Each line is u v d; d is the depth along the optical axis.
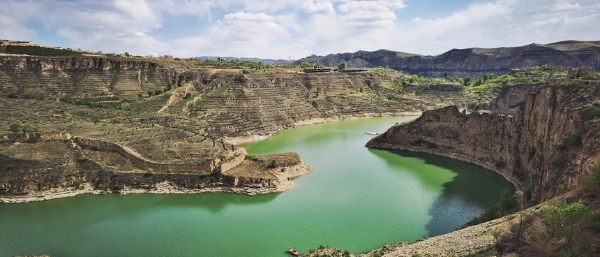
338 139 163.38
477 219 71.19
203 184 94.56
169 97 185.00
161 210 82.81
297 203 86.25
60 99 169.00
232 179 95.44
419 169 114.44
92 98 177.25
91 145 105.75
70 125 123.50
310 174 109.06
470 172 111.19
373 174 109.19
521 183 94.81
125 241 68.56
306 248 65.56
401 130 142.75
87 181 94.00
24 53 195.12
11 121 121.44
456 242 49.41
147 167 99.00
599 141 56.03
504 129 114.00
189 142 117.06
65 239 69.50
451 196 90.19
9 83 173.62
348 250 64.81
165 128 131.75
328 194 92.12
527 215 47.12
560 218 37.03
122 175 95.88
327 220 76.69
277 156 113.50
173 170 97.75
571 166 58.44
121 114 152.75
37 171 92.94
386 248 60.31
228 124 166.50
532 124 97.25
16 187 88.62
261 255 63.41
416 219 76.81
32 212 81.62
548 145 81.56
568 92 82.69
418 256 47.47
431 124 137.25
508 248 41.09
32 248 66.19
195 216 79.50
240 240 68.56
